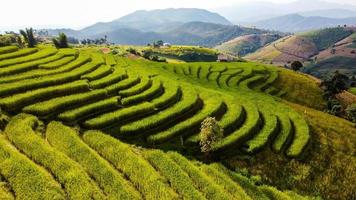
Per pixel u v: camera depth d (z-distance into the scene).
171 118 59.09
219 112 65.50
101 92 62.81
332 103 108.19
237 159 53.72
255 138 58.56
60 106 56.12
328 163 58.38
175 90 70.62
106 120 54.25
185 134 56.12
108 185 39.50
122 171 43.78
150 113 60.47
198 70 120.50
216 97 71.69
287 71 133.00
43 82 63.72
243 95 87.56
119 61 94.31
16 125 49.50
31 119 51.47
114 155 46.06
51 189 36.66
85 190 37.41
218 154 53.94
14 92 59.31
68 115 53.69
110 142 48.88
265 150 56.69
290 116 72.44
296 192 51.09
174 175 43.91
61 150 45.25
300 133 64.38
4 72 67.44
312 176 54.28
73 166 41.16
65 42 144.50
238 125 62.53
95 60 86.25
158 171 45.44
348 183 54.88
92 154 44.66
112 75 74.94
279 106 79.06
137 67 91.00
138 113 58.44
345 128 76.50
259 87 109.75
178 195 40.94
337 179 55.16
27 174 38.09
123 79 75.00
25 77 66.31
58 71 72.31
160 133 54.41
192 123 57.72
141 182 41.28
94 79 71.81
